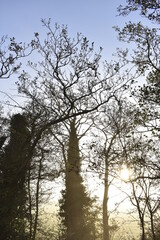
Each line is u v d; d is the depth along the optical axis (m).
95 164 13.16
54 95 17.59
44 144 21.45
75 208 23.77
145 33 14.64
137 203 11.71
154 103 12.94
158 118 12.95
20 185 16.08
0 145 18.12
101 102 15.61
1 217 14.72
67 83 15.27
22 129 21.02
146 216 12.09
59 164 23.66
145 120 12.97
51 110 18.22
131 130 13.40
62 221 25.31
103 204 22.47
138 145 12.69
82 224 23.84
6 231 14.89
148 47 14.65
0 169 17.14
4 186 15.52
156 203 11.81
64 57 14.87
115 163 12.95
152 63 14.53
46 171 23.70
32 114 18.61
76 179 23.38
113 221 20.88
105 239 21.33
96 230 25.95
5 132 21.67
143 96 12.73
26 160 16.12
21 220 16.98
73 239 22.94
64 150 21.61
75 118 21.86
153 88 12.62
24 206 18.12
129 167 12.55
